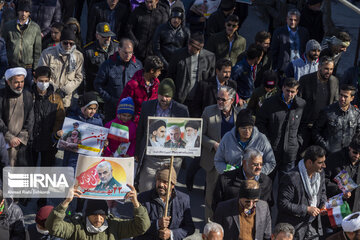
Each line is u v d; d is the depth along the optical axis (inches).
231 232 512.7
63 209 446.9
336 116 673.0
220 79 685.9
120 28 903.7
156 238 502.6
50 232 446.9
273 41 844.0
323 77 698.2
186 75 746.8
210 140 639.8
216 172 638.5
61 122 658.2
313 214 547.5
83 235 454.6
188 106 758.5
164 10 871.7
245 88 763.4
